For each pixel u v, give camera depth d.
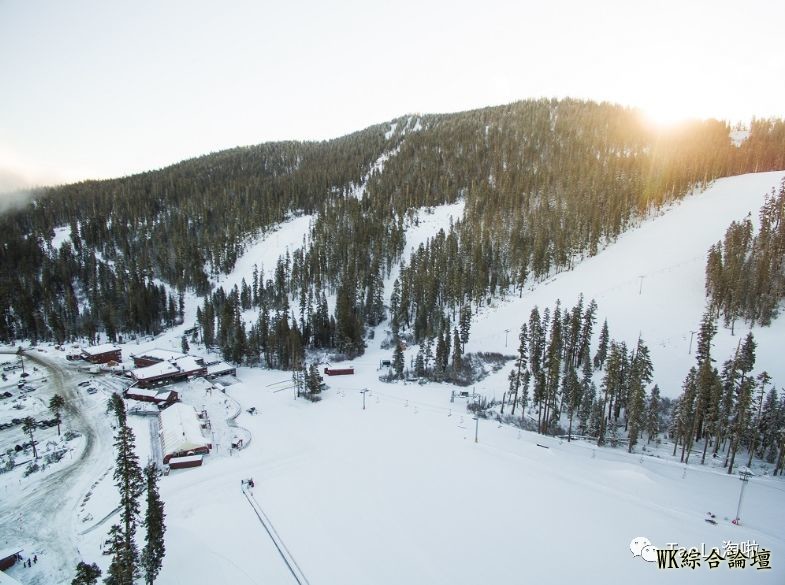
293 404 91.06
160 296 154.00
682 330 96.19
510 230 157.25
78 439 73.69
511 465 63.91
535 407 86.44
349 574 44.03
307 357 122.38
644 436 76.56
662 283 113.62
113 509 54.72
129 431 42.53
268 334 123.25
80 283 168.62
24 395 92.50
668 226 143.12
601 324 104.44
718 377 72.75
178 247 182.88
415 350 120.75
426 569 44.44
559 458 66.38
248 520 52.47
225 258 182.62
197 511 54.28
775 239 105.31
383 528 50.69
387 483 59.81
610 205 150.25
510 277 140.25
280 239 198.88
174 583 42.50
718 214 139.62
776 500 55.44
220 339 130.88
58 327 131.88
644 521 50.66
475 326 121.88
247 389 100.62
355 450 69.50
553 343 89.38
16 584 39.75
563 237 139.38
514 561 45.06
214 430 78.38
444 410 85.56
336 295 149.25
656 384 82.69
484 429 76.69
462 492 57.31
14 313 144.00
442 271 141.88
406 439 72.94
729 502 54.84
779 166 186.75
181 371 103.81
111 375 106.31
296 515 53.34
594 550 46.09
